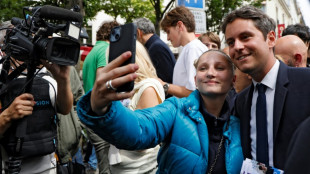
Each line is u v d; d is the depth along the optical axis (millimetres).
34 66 1936
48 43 1744
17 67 2096
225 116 1734
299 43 2736
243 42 1621
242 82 2734
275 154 1572
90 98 1171
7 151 2004
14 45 1864
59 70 2102
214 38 5082
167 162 1663
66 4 6262
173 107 1665
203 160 1619
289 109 1550
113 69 1052
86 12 11859
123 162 2316
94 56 3906
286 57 2742
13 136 1962
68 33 1803
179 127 1626
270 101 1643
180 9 3584
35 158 2195
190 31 3572
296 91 1557
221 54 1725
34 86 2143
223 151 1684
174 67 3441
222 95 1707
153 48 3740
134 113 1404
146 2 13883
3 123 1914
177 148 1613
